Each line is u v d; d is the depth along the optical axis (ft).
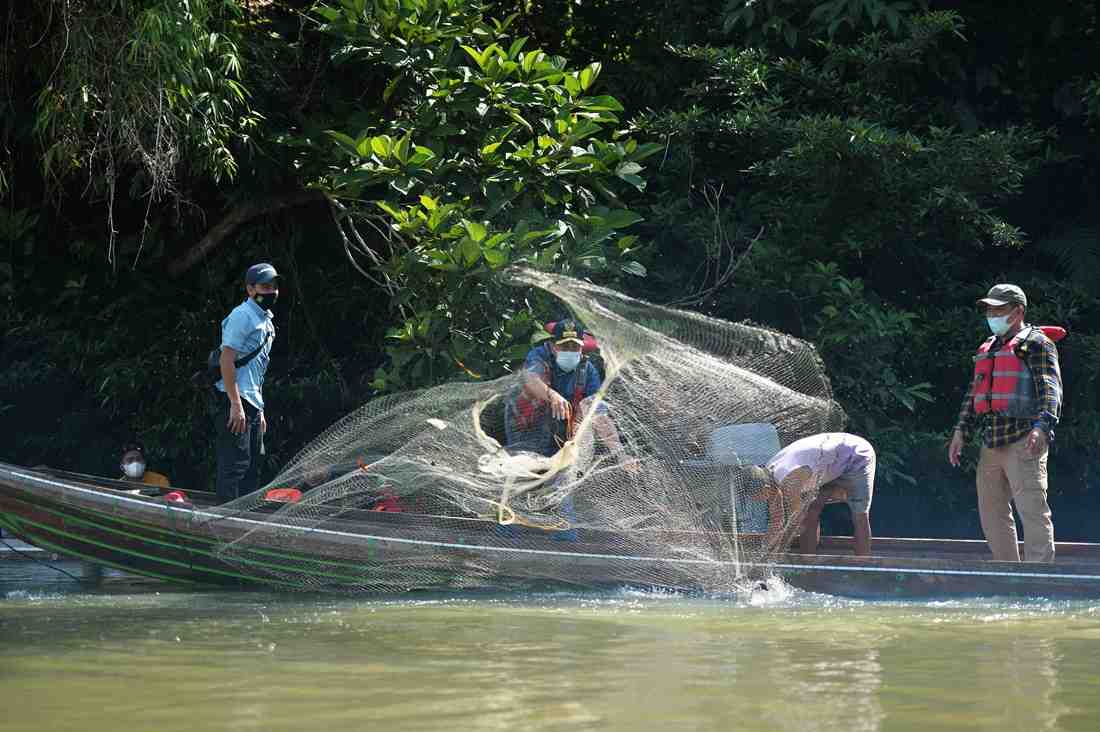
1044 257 93.35
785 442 56.95
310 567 52.80
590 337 56.95
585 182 77.71
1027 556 56.54
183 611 45.34
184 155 79.66
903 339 85.97
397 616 43.88
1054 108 92.79
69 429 87.45
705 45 94.02
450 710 25.09
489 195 73.61
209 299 89.71
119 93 75.00
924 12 87.30
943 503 88.48
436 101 76.84
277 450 89.15
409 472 55.93
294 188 88.17
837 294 80.89
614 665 31.58
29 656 33.06
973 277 93.35
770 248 82.99
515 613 45.11
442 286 71.72
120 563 55.06
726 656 33.47
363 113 79.97
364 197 83.82
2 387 85.35
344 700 26.25
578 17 100.83
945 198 81.82
